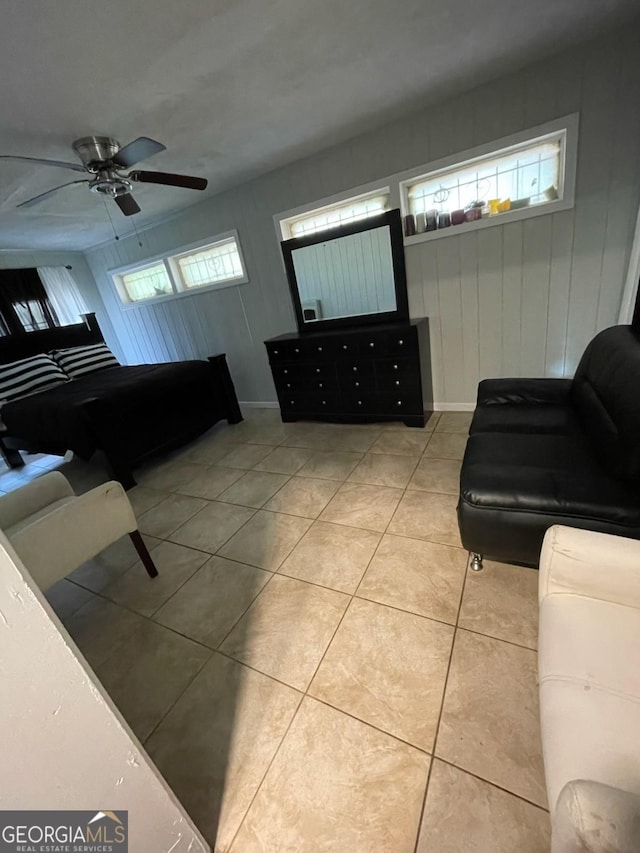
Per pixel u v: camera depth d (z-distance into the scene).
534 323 2.73
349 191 2.92
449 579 1.55
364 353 2.98
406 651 1.29
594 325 2.56
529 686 1.13
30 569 1.39
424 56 1.89
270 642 1.41
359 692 1.18
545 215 2.44
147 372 3.46
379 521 1.98
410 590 1.53
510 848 0.82
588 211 2.33
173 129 2.17
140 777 0.71
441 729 1.05
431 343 3.13
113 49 1.47
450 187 2.73
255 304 3.86
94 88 1.68
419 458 2.57
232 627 1.50
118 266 4.60
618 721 0.65
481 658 1.23
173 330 4.59
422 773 0.97
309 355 3.22
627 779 0.58
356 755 1.03
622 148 2.14
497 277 2.72
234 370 4.39
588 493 1.21
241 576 1.77
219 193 3.46
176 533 2.20
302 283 3.43
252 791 1.00
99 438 2.69
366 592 1.55
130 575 1.91
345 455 2.80
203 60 1.63
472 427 1.95
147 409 3.06
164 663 1.40
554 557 0.94
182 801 1.00
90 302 4.88
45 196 2.20
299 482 2.54
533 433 1.79
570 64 2.09
